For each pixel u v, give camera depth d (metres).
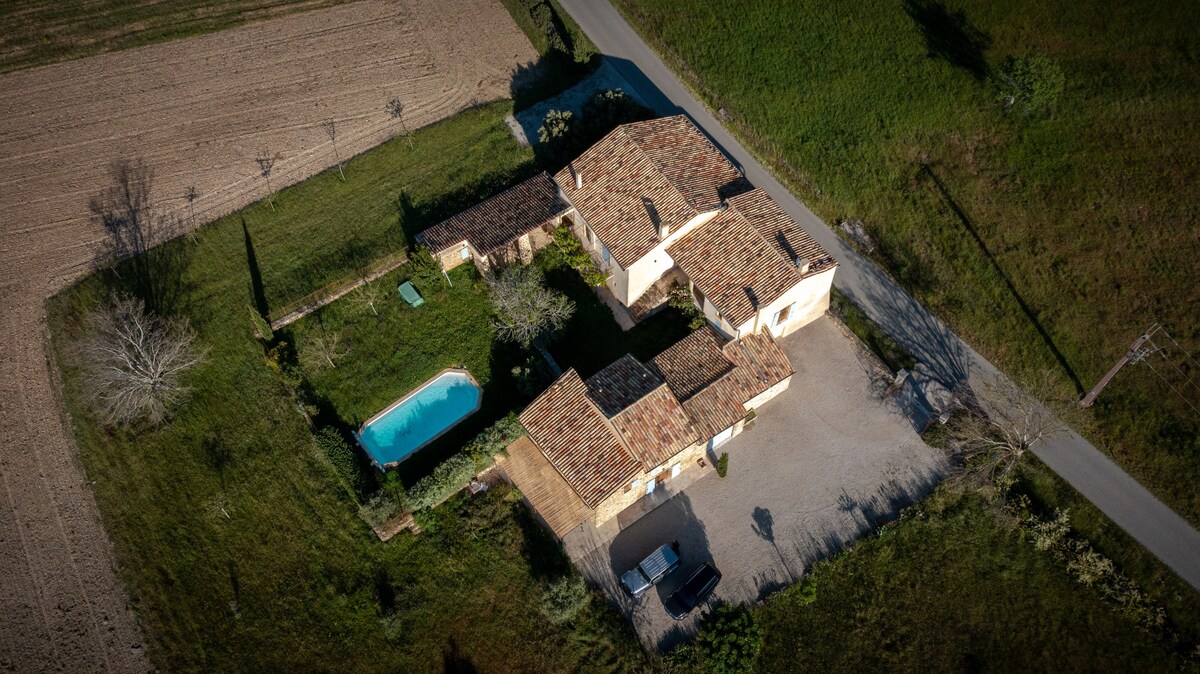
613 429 43.38
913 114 58.75
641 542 44.66
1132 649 40.53
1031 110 56.78
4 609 43.94
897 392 48.59
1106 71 58.06
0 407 50.44
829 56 62.72
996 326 50.50
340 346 51.47
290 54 68.56
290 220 57.25
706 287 47.59
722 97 61.81
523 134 60.66
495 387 49.56
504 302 48.59
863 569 43.12
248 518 46.53
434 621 43.19
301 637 43.22
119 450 48.59
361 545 45.38
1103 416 46.75
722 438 47.38
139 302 53.28
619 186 50.50
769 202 50.38
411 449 47.81
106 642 43.03
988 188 55.03
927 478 45.59
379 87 65.06
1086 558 42.31
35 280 55.44
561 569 43.59
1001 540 43.62
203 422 49.41
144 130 63.81
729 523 45.09
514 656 41.97
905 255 53.72
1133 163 54.28
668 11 67.50
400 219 56.44
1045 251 52.22
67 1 72.19
